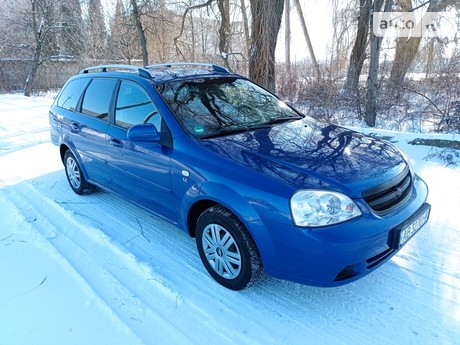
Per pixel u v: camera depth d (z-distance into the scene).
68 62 22.75
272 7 8.66
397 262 2.91
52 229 3.63
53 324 2.37
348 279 2.27
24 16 22.67
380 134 5.88
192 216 2.91
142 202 3.44
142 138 2.94
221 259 2.68
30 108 11.74
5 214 4.04
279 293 2.64
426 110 7.41
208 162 2.64
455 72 7.72
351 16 9.63
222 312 2.46
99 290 2.69
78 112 4.28
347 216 2.22
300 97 9.07
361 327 2.29
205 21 12.56
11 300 2.60
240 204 2.40
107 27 19.06
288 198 2.24
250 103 3.58
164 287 2.70
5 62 24.16
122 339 2.23
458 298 2.49
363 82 9.25
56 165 5.86
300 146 2.81
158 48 15.66
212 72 3.92
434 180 4.28
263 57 8.93
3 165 5.93
